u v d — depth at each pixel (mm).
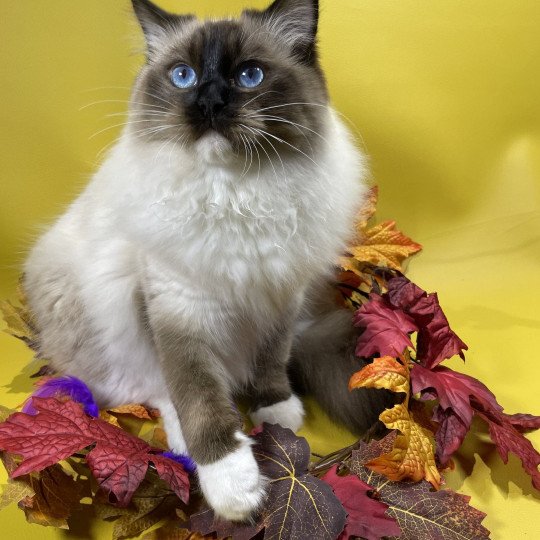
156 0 2027
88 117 2117
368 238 1927
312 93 1304
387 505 1234
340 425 1589
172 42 1344
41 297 1644
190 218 1233
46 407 1285
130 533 1294
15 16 1971
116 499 1284
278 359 1574
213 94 1180
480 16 2084
